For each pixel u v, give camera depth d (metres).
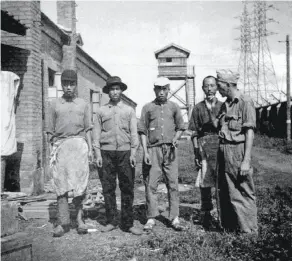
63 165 4.54
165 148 4.81
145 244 4.12
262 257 3.44
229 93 4.30
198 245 3.81
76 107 4.68
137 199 7.12
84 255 3.84
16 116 7.40
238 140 4.19
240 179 4.16
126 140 4.72
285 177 10.42
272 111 29.72
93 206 6.03
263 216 5.04
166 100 4.93
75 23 11.95
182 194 7.41
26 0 7.41
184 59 34.19
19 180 7.28
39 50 7.97
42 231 4.78
